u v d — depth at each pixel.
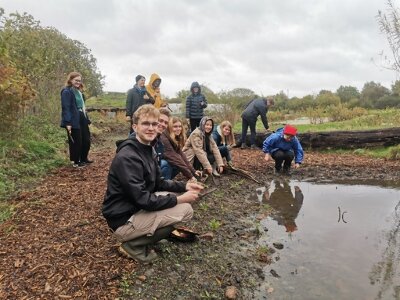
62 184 5.78
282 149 7.32
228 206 5.45
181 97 21.55
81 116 7.05
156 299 3.11
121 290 3.16
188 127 9.80
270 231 4.68
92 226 4.28
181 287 3.29
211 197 5.73
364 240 4.43
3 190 5.15
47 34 15.87
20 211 4.62
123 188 3.26
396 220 5.09
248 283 3.47
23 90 7.07
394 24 8.82
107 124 15.51
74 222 4.37
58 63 12.91
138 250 3.56
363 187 6.73
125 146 3.33
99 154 8.82
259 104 9.95
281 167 7.76
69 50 17.95
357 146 9.74
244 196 6.05
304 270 3.73
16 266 3.41
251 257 3.96
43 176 6.20
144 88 9.09
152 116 3.32
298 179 7.23
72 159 6.86
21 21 11.03
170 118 5.37
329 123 15.35
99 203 5.00
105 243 3.89
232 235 4.45
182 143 5.49
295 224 4.93
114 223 3.40
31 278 3.25
